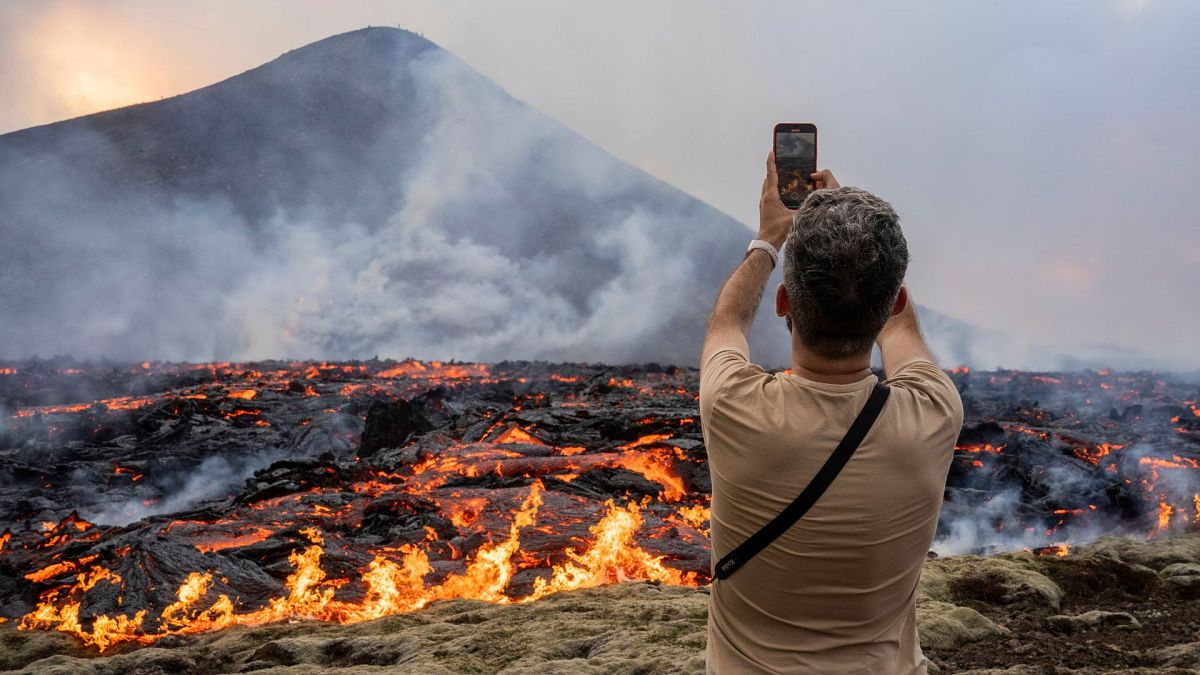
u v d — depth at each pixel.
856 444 2.14
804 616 2.20
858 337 2.17
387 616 6.98
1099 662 5.18
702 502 13.72
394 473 15.99
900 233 2.19
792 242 2.23
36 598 8.98
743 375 2.28
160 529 10.81
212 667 6.18
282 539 10.19
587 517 10.78
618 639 5.68
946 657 5.35
